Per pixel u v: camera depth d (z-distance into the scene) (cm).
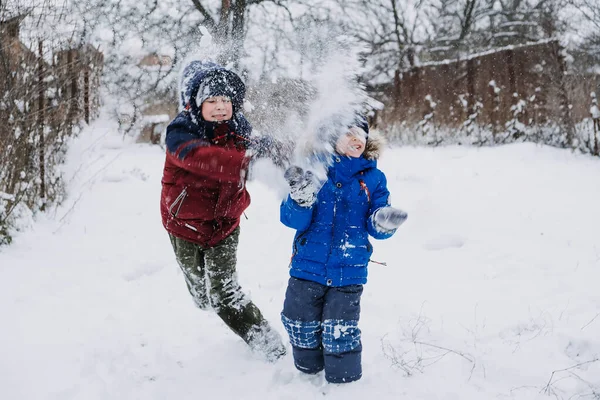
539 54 1521
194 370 352
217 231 358
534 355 361
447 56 2180
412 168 1152
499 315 430
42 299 452
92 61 1025
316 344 330
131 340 391
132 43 1487
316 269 320
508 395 315
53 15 742
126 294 482
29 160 702
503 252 597
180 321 427
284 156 340
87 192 833
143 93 1491
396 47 2138
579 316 418
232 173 329
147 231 689
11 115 659
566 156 1303
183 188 351
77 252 596
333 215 322
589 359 360
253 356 367
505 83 1572
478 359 355
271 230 698
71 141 985
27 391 314
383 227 302
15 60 677
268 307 458
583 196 856
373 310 450
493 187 932
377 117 1728
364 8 1964
